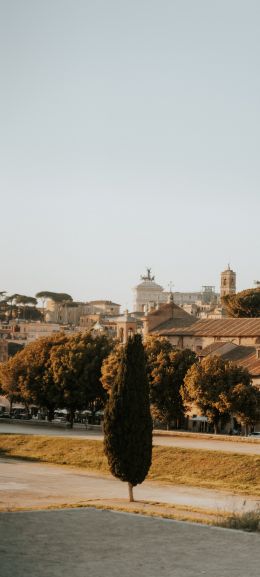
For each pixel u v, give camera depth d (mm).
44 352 177625
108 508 65438
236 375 141375
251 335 195500
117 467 78625
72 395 167750
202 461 109438
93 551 46094
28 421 174250
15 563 42625
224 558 45375
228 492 94625
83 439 129875
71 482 100125
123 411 78375
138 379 78562
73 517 56500
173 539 49844
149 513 63156
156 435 141500
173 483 102062
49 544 47406
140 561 44219
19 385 179750
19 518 55469
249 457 107000
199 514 68688
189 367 152375
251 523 57031
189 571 42500
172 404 152875
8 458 128000
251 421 139375
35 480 101250
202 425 157375
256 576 41969
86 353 169625
